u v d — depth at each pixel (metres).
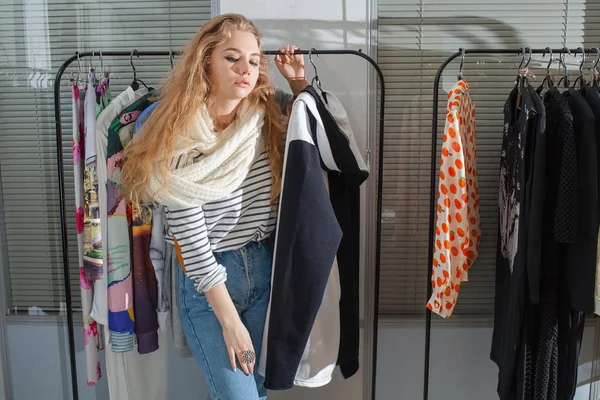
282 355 1.49
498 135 1.99
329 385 2.10
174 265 1.70
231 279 1.53
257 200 1.55
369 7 1.89
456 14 1.93
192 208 1.42
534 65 1.95
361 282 2.04
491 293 2.07
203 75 1.45
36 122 2.04
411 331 2.07
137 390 1.90
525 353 1.64
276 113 1.58
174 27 1.98
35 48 2.01
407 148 2.01
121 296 1.66
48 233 2.10
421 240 2.05
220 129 1.52
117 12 1.98
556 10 1.93
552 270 1.63
